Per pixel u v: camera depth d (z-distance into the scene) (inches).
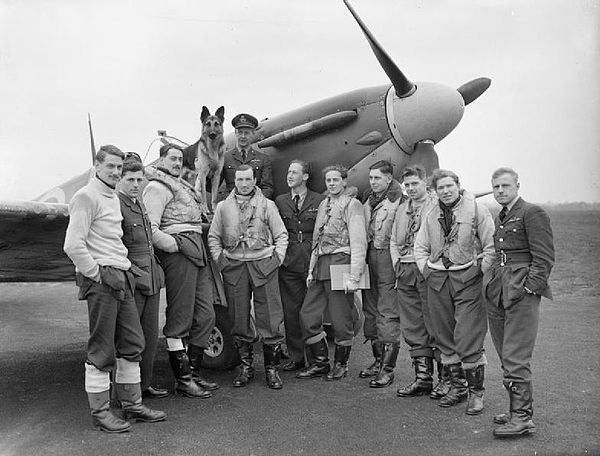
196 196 168.1
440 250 148.3
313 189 213.2
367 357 216.5
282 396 164.7
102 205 133.3
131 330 140.4
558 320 291.9
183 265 162.1
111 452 123.9
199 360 172.1
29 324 326.3
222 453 123.2
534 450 120.9
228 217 173.3
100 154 133.9
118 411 151.6
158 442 129.6
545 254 125.2
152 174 172.6
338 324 179.2
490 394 162.2
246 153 205.0
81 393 172.4
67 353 238.2
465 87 218.7
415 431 134.6
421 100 192.9
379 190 177.8
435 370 196.4
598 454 118.1
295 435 133.3
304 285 193.8
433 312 151.4
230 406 155.6
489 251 141.8
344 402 158.2
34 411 153.4
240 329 175.0
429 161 200.7
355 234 173.9
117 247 136.2
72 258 128.2
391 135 199.2
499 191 130.7
